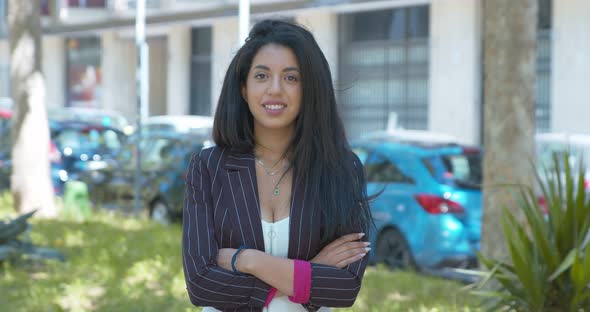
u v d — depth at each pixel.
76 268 8.52
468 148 10.12
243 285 2.87
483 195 7.83
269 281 2.86
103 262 8.84
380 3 21.56
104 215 13.08
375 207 10.01
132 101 32.22
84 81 33.38
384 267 9.31
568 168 5.77
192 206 2.96
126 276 8.22
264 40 2.99
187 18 26.70
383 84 23.39
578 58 19.28
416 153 10.02
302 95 2.98
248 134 3.04
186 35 29.00
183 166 13.22
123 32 31.66
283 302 2.92
